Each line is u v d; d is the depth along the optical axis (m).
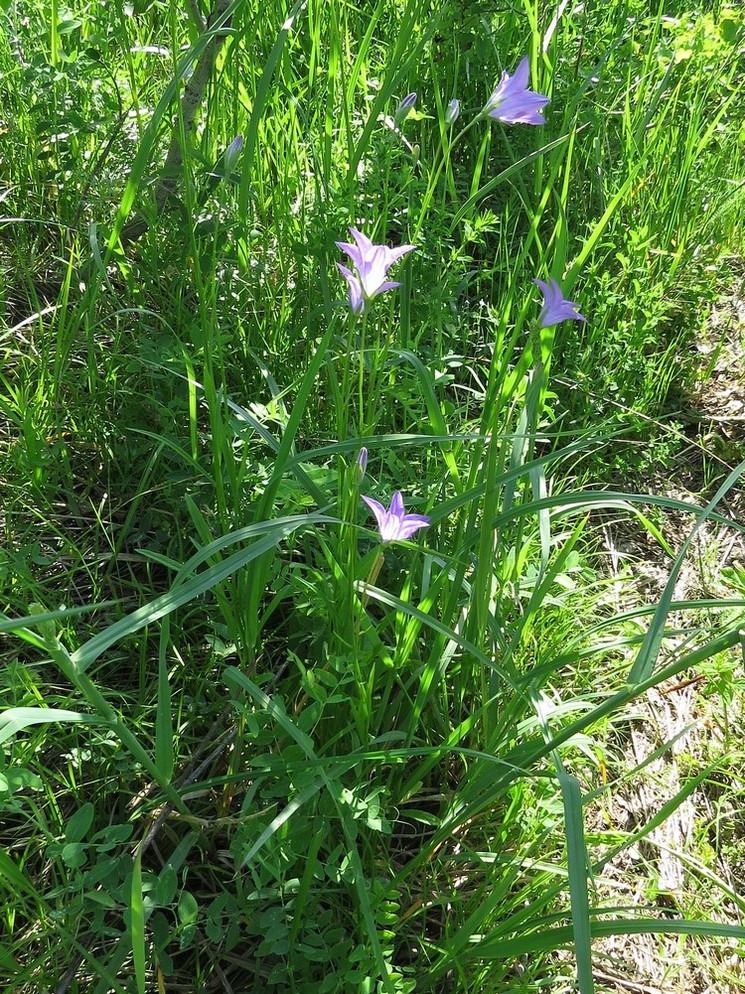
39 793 0.36
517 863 0.35
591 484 0.62
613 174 0.72
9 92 0.60
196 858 0.37
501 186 0.70
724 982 0.42
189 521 0.47
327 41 0.67
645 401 0.65
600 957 0.37
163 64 0.60
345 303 0.47
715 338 0.75
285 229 0.56
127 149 0.55
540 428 0.59
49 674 0.41
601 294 0.64
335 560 0.39
